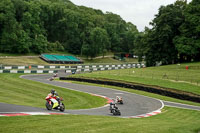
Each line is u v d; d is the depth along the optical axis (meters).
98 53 131.00
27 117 13.20
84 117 15.15
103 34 129.25
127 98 35.22
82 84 50.62
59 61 97.12
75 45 130.00
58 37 137.00
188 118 23.23
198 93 38.62
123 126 12.45
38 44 106.88
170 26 80.44
